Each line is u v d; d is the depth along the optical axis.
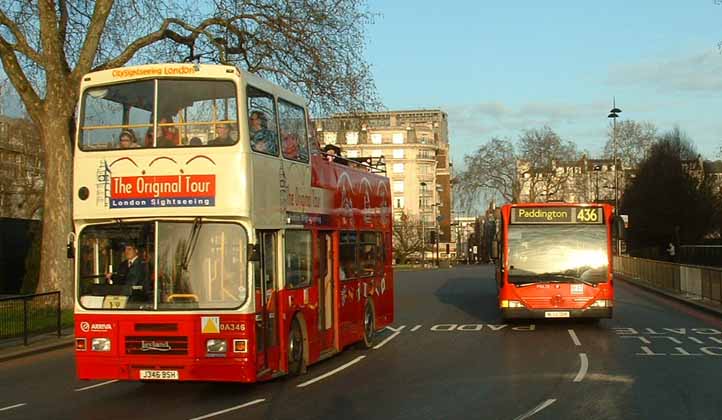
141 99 11.09
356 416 9.75
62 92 23.42
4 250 33.22
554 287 19.47
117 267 10.82
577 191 89.88
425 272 64.50
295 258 12.65
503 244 19.88
